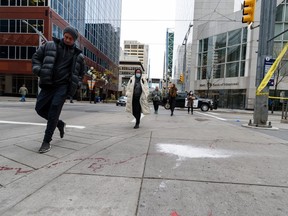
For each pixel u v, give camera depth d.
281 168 3.69
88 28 50.72
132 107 7.36
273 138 6.49
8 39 37.22
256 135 6.89
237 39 35.50
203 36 41.94
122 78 114.44
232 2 44.22
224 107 37.06
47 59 4.31
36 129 6.76
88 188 2.77
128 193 2.67
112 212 2.27
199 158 4.11
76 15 44.59
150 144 5.06
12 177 3.05
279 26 31.44
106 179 3.04
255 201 2.56
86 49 49.34
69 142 5.07
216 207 2.42
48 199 2.49
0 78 40.59
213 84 38.91
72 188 2.76
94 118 10.52
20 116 10.30
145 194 2.65
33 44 36.91
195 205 2.45
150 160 3.89
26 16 36.44
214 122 10.34
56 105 4.29
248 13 10.13
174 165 3.67
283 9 31.30
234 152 4.61
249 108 32.47
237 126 9.26
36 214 2.21
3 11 36.81
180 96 24.48
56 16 37.91
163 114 14.38
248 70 33.53
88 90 51.53
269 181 3.13
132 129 7.21
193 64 44.25
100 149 4.52
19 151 4.25
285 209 2.41
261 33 9.48
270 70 9.27
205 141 5.57
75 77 4.54
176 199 2.56
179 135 6.30
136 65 122.31
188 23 56.72
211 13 44.44
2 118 9.51
